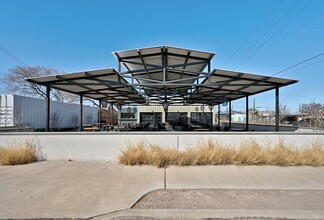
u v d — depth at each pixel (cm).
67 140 677
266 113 4525
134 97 1580
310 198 381
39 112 1357
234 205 351
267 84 892
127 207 344
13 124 1093
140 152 616
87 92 1265
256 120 4059
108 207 344
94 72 788
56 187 429
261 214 320
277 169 573
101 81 859
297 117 3167
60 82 847
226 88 1144
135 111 2509
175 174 524
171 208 341
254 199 375
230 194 398
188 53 876
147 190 417
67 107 1730
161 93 1337
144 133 678
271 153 631
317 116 1672
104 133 675
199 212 327
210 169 569
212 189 424
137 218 316
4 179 478
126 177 497
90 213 325
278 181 475
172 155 610
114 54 876
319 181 477
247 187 436
